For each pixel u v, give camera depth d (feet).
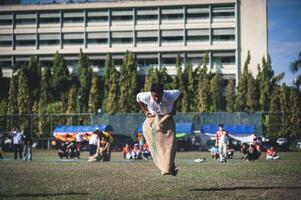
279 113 200.85
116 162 96.89
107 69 279.49
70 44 351.46
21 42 357.20
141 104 38.52
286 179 51.29
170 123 38.32
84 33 348.79
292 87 245.24
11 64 357.41
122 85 273.33
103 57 346.13
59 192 38.78
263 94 263.90
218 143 96.73
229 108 267.39
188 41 337.72
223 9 335.06
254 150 104.22
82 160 107.24
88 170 67.62
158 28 339.36
